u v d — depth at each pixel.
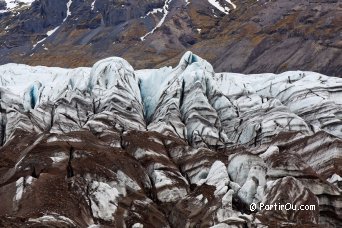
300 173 63.41
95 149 66.44
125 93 87.50
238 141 83.62
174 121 82.12
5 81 119.19
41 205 55.25
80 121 82.38
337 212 61.97
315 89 93.81
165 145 74.19
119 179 62.66
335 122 86.88
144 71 109.81
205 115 84.75
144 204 60.62
